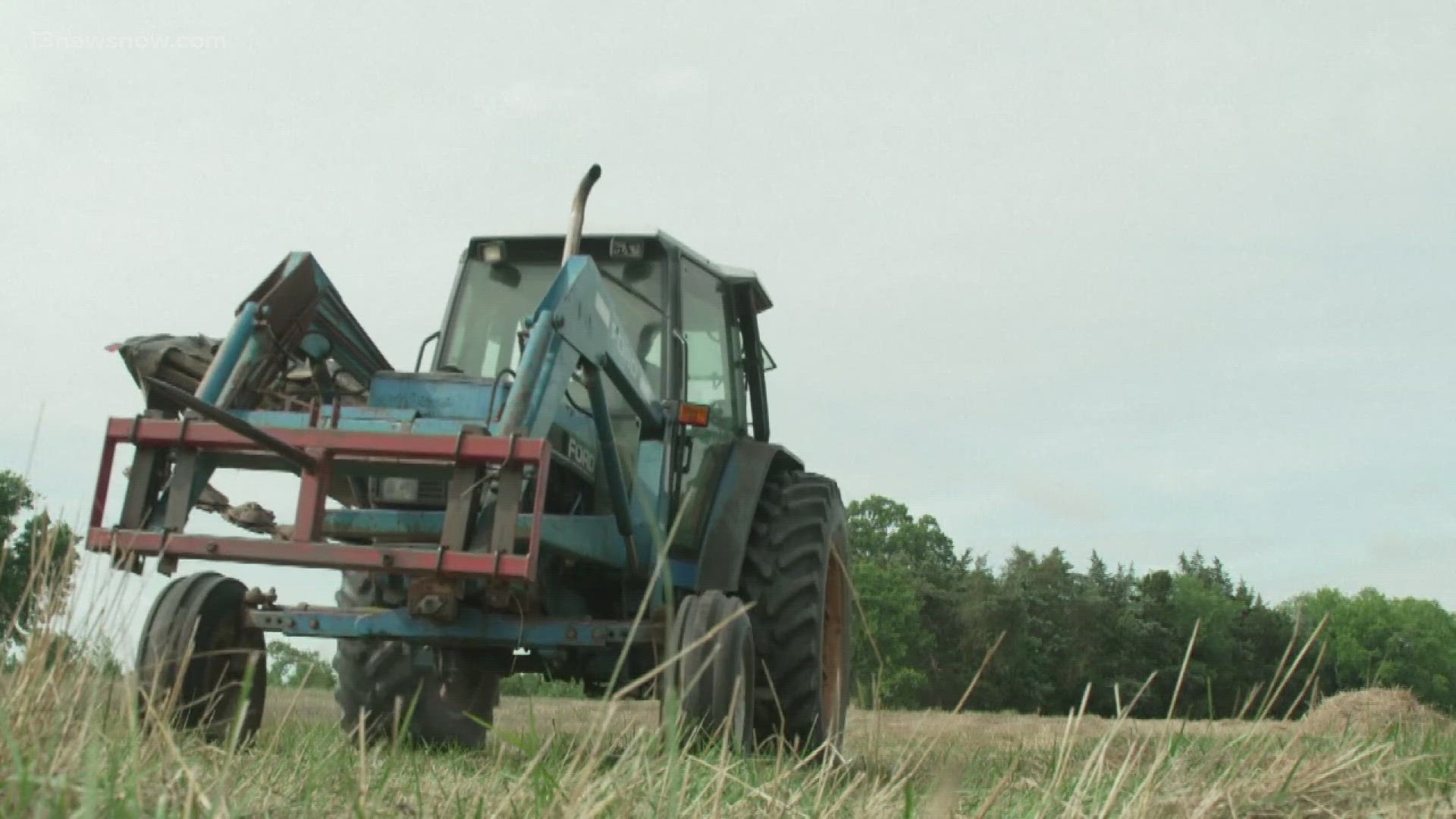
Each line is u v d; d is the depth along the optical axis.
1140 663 65.94
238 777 2.73
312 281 5.56
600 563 5.51
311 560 4.44
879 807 2.64
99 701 2.42
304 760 3.14
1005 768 3.81
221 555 4.50
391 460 4.57
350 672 6.32
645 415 5.75
